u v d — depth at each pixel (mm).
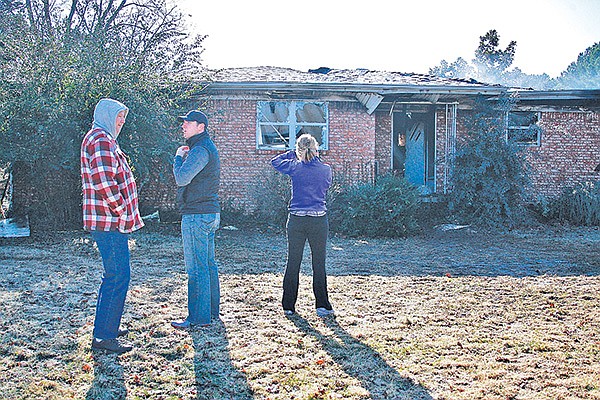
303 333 5402
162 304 6402
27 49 13180
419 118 18719
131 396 3949
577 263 9844
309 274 8414
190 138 5484
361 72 19031
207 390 4047
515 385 4195
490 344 5129
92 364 4504
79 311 6094
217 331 5414
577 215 16188
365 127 16328
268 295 6953
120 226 4668
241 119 15922
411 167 19312
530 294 7211
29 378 4223
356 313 6168
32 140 12211
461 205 15938
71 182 13500
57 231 12820
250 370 4410
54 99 12219
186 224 5492
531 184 16062
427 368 4512
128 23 21312
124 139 12758
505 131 15891
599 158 18109
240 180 15969
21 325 5516
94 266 8898
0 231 12203
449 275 8461
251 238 12781
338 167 16234
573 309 6457
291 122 16094
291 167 6086
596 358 4781
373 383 4207
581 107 17953
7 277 7930
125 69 13461
